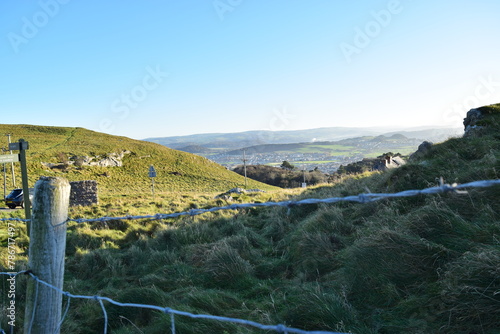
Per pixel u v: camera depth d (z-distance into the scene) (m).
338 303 3.46
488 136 7.96
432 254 3.73
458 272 3.14
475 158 7.06
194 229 8.52
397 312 3.23
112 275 6.40
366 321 3.26
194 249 6.67
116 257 7.39
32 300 2.23
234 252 5.76
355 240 5.18
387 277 3.73
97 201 25.05
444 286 3.14
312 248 5.43
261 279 5.23
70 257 7.64
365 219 6.33
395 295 3.46
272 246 6.91
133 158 72.81
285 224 8.43
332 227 6.23
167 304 4.38
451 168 6.70
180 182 62.72
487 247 3.35
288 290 4.40
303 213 8.95
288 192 18.78
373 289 3.70
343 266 4.57
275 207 10.41
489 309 2.68
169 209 16.03
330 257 5.09
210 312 3.98
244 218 9.97
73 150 68.31
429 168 7.09
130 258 7.36
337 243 5.54
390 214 5.70
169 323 3.66
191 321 3.68
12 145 6.92
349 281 3.97
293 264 5.48
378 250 4.06
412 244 3.90
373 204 6.66
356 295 3.74
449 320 2.74
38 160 58.88
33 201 2.25
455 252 3.60
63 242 2.32
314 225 6.54
